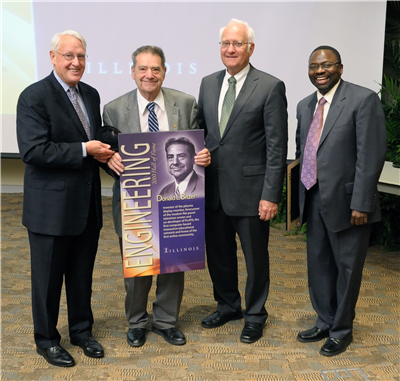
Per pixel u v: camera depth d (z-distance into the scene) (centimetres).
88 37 449
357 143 212
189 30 443
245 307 276
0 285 309
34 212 210
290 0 429
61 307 279
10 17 446
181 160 218
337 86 219
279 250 380
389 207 379
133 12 443
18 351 233
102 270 336
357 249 223
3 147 470
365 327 257
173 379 211
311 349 235
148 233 222
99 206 226
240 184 232
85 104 218
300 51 437
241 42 220
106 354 230
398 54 453
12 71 455
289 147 455
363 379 210
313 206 231
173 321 245
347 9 426
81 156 204
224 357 228
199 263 231
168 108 223
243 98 226
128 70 455
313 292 242
